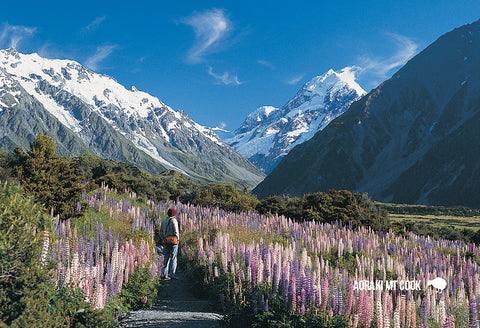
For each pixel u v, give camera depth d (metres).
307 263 9.23
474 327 7.39
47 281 6.11
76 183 16.70
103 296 7.27
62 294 6.19
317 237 15.16
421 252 15.89
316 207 30.56
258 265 8.09
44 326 5.04
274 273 7.63
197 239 14.86
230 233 15.09
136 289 9.09
